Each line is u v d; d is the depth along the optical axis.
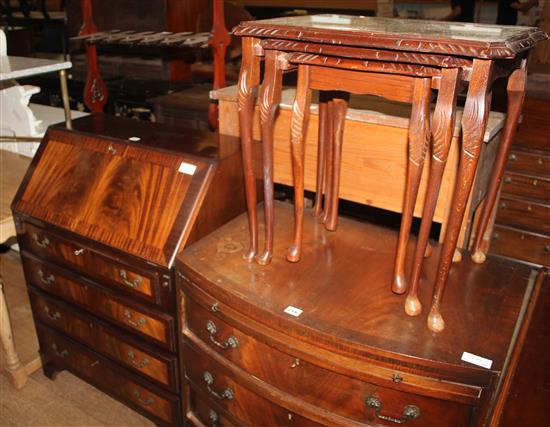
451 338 1.11
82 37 2.25
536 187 2.26
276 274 1.33
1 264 2.53
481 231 1.40
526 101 2.15
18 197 1.70
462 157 1.00
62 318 1.76
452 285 1.31
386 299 1.24
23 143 2.25
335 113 1.43
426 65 0.97
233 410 1.41
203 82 2.96
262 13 3.94
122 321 1.59
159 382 1.60
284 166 1.79
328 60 1.08
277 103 1.20
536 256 2.36
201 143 1.59
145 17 2.46
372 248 1.47
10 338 1.82
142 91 2.74
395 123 1.51
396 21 1.26
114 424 1.75
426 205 1.08
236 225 1.56
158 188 1.48
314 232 1.56
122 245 1.47
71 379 1.95
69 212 1.59
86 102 2.35
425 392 1.08
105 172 1.58
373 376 1.11
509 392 0.99
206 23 2.71
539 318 1.19
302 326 1.15
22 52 3.78
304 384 1.21
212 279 1.30
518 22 2.79
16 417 1.77
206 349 1.40
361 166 1.62
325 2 3.65
